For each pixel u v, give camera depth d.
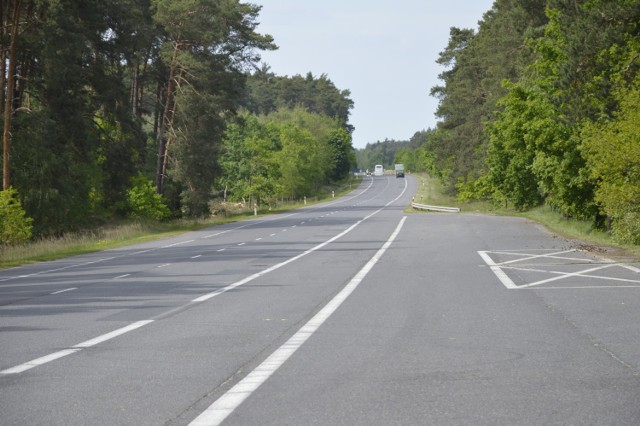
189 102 70.75
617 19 37.12
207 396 7.60
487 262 24.80
